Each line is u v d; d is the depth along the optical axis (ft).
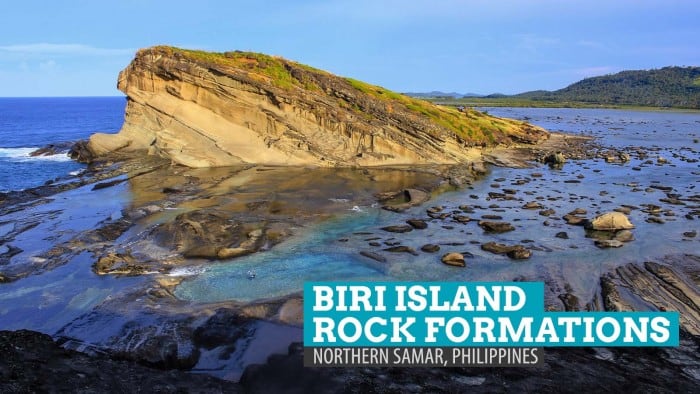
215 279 70.13
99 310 58.18
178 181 131.03
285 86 164.96
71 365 42.78
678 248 83.92
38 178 141.69
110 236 84.94
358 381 43.29
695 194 127.95
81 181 128.77
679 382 45.27
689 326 57.11
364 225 97.71
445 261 77.41
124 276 69.56
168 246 81.20
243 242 83.92
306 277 71.56
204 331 54.19
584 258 79.56
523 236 91.50
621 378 45.65
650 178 152.05
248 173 145.89
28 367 40.47
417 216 104.99
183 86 157.89
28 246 79.51
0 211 99.66
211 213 98.12
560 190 133.90
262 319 57.72
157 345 49.62
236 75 157.99
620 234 90.58
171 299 62.95
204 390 41.57
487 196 125.08
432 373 45.39
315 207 108.68
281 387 42.42
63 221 93.30
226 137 159.53
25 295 63.26
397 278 71.46
